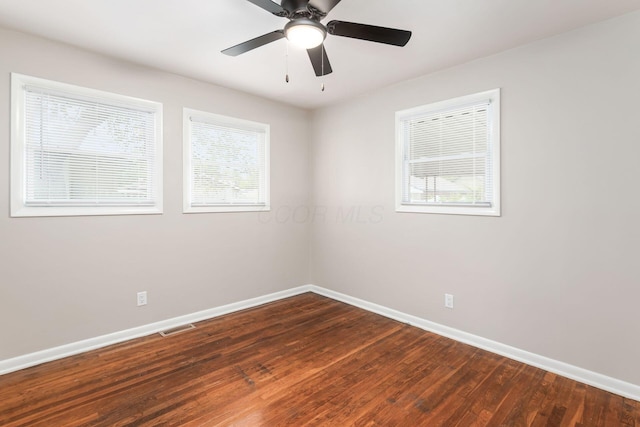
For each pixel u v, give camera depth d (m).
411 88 3.21
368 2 1.94
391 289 3.44
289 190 4.14
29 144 2.43
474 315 2.80
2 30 2.29
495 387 2.17
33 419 1.82
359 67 2.91
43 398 2.02
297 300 4.04
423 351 2.68
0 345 2.31
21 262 2.38
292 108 4.14
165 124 3.07
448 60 2.76
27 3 1.98
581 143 2.24
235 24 2.22
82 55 2.60
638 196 2.05
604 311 2.17
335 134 4.02
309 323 3.29
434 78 3.03
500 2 1.94
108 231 2.77
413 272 3.24
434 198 3.09
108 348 2.70
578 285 2.27
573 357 2.29
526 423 1.83
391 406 1.97
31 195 2.45
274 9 1.71
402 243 3.33
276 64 2.87
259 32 2.33
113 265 2.80
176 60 2.80
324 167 4.18
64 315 2.57
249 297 3.77
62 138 2.56
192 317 3.29
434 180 3.09
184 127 3.20
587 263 2.23
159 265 3.06
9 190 2.33
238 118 3.60
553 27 2.23
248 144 3.75
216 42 2.48
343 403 1.99
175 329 3.11
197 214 3.31
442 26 2.21
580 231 2.26
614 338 2.14
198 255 3.33
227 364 2.45
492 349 2.69
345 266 3.94
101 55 2.69
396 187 3.36
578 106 2.25
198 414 1.88
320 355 2.61
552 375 2.33
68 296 2.58
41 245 2.46
